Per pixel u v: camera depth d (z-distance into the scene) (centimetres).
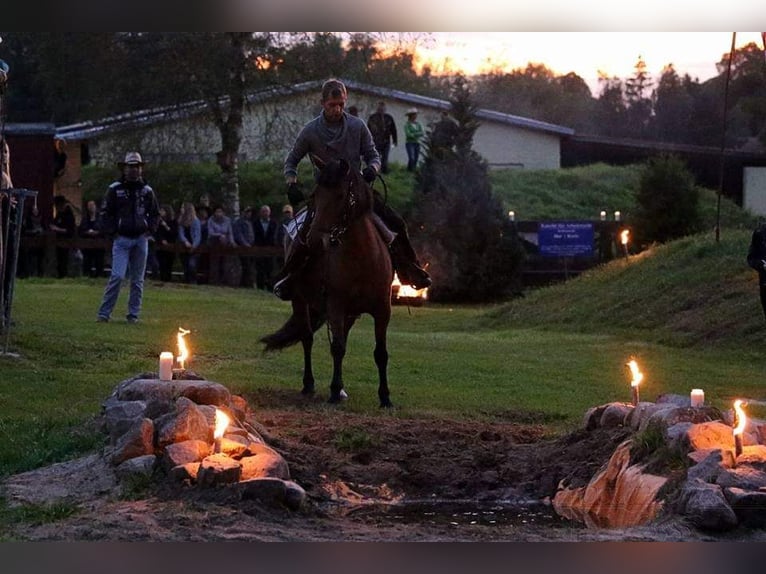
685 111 5328
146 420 841
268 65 3453
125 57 3400
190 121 3572
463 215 3212
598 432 993
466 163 3306
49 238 2758
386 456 978
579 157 4916
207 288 2666
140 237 1756
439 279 3181
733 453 798
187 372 1016
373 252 1145
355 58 3531
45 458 879
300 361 1513
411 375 1446
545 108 6109
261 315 2092
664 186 3291
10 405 1097
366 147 1180
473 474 946
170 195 3847
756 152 4441
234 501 758
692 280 2288
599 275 2559
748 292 2125
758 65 4712
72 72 3497
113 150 3616
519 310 2484
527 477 947
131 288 1773
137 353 1469
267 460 802
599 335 2150
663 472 827
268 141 3544
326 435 1016
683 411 887
